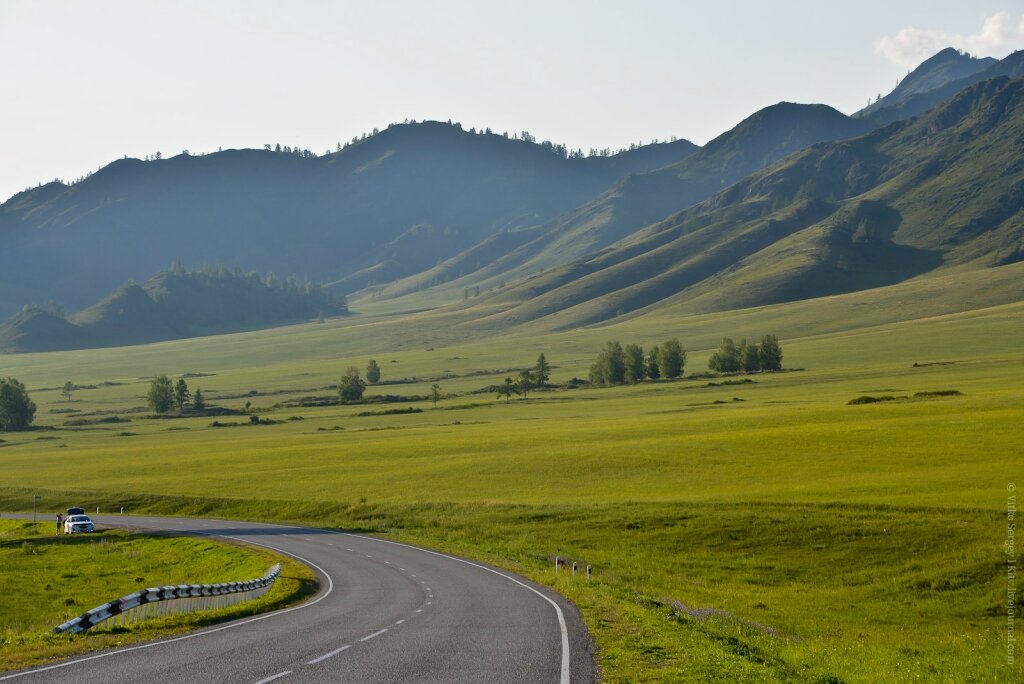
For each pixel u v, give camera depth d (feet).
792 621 151.23
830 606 168.35
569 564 194.80
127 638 100.58
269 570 178.91
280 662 83.76
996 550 189.88
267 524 305.73
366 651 89.97
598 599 135.13
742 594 175.63
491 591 147.74
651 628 105.40
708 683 74.49
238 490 376.68
